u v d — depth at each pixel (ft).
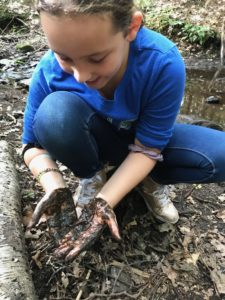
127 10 1.44
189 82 4.90
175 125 2.18
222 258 2.23
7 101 3.62
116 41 1.46
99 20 1.36
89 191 2.16
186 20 5.81
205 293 2.05
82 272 2.01
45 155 2.00
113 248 2.16
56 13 1.34
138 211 2.39
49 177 1.92
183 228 2.36
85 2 1.32
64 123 1.90
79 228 1.72
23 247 1.93
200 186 2.71
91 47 1.41
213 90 4.73
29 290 1.73
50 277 1.97
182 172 2.14
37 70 2.02
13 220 2.01
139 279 2.05
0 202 2.08
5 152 2.47
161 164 2.16
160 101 1.85
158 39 1.82
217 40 5.53
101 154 2.17
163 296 2.00
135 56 1.77
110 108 1.92
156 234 2.29
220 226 2.42
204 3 6.15
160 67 1.77
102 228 1.69
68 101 1.93
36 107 2.05
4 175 2.27
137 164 1.88
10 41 5.27
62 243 1.69
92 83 1.61
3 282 1.71
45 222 2.21
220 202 2.60
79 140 1.93
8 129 3.10
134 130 2.05
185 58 5.42
